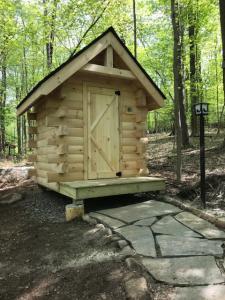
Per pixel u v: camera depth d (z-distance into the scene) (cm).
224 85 809
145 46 1755
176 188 697
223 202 571
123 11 1279
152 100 766
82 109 670
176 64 761
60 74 599
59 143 629
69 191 583
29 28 1298
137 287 307
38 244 475
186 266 344
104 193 590
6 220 630
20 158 1666
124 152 732
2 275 396
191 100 1548
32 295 341
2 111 1733
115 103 720
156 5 1396
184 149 1174
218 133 1459
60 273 377
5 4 1209
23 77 1945
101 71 646
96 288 330
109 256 393
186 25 1356
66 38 1357
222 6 809
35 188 866
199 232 441
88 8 1189
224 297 286
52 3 1198
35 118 800
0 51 1444
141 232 445
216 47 1677
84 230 494
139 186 637
